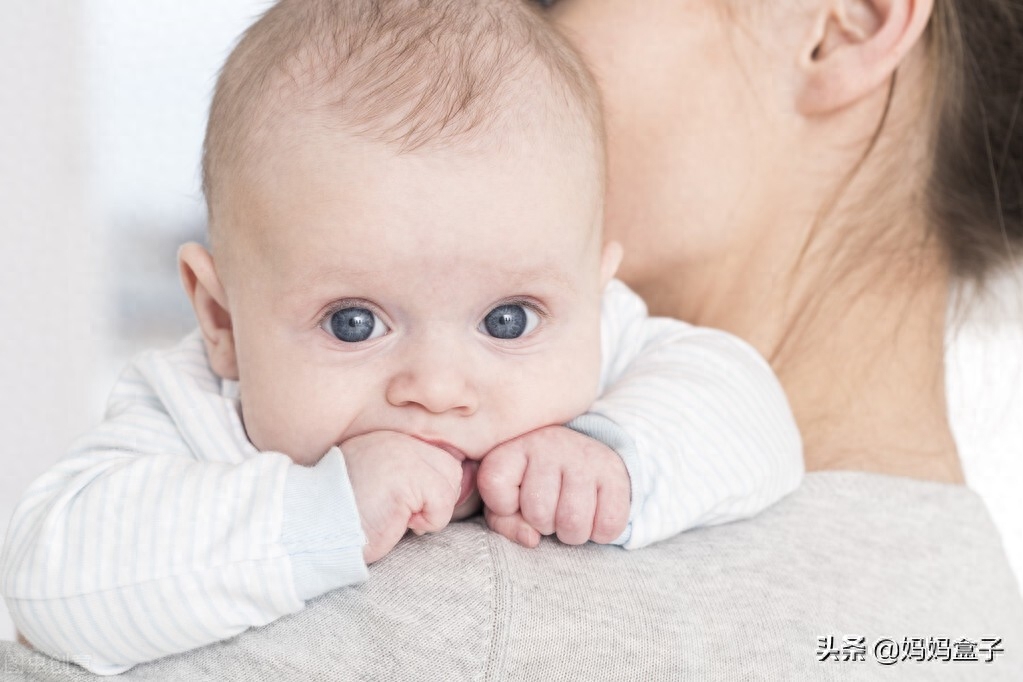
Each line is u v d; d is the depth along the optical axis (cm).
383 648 91
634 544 103
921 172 135
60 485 104
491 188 100
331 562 93
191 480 97
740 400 117
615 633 92
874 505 116
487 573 94
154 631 93
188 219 340
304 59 104
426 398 101
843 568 106
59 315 335
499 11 111
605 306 133
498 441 105
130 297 340
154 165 338
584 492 101
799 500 116
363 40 104
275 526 93
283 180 101
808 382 131
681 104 135
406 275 100
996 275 144
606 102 136
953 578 111
